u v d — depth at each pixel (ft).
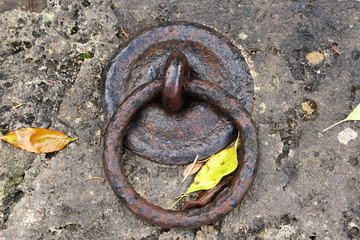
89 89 2.28
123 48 2.26
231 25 2.37
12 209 2.16
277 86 2.30
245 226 2.17
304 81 2.31
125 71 2.24
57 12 2.37
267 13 2.38
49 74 2.30
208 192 2.15
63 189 2.19
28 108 2.26
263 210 2.18
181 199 2.19
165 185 2.20
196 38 2.28
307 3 2.39
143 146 2.18
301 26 2.37
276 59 2.33
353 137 2.25
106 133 2.08
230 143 2.21
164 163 2.19
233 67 2.26
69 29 2.35
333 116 2.27
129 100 2.08
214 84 2.12
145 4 2.39
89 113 2.26
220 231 2.16
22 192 2.18
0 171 2.20
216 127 2.19
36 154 2.21
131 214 2.17
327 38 2.36
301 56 2.34
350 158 2.23
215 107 2.15
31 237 2.15
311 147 2.24
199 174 2.17
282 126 2.26
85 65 2.31
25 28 2.35
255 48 2.34
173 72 2.02
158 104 2.20
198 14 2.38
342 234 2.17
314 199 2.19
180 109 2.20
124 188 2.05
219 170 2.16
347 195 2.20
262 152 2.23
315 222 2.18
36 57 2.31
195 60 2.24
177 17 2.38
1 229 2.15
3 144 2.22
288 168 2.22
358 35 2.36
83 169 2.20
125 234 2.16
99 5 2.38
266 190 2.20
